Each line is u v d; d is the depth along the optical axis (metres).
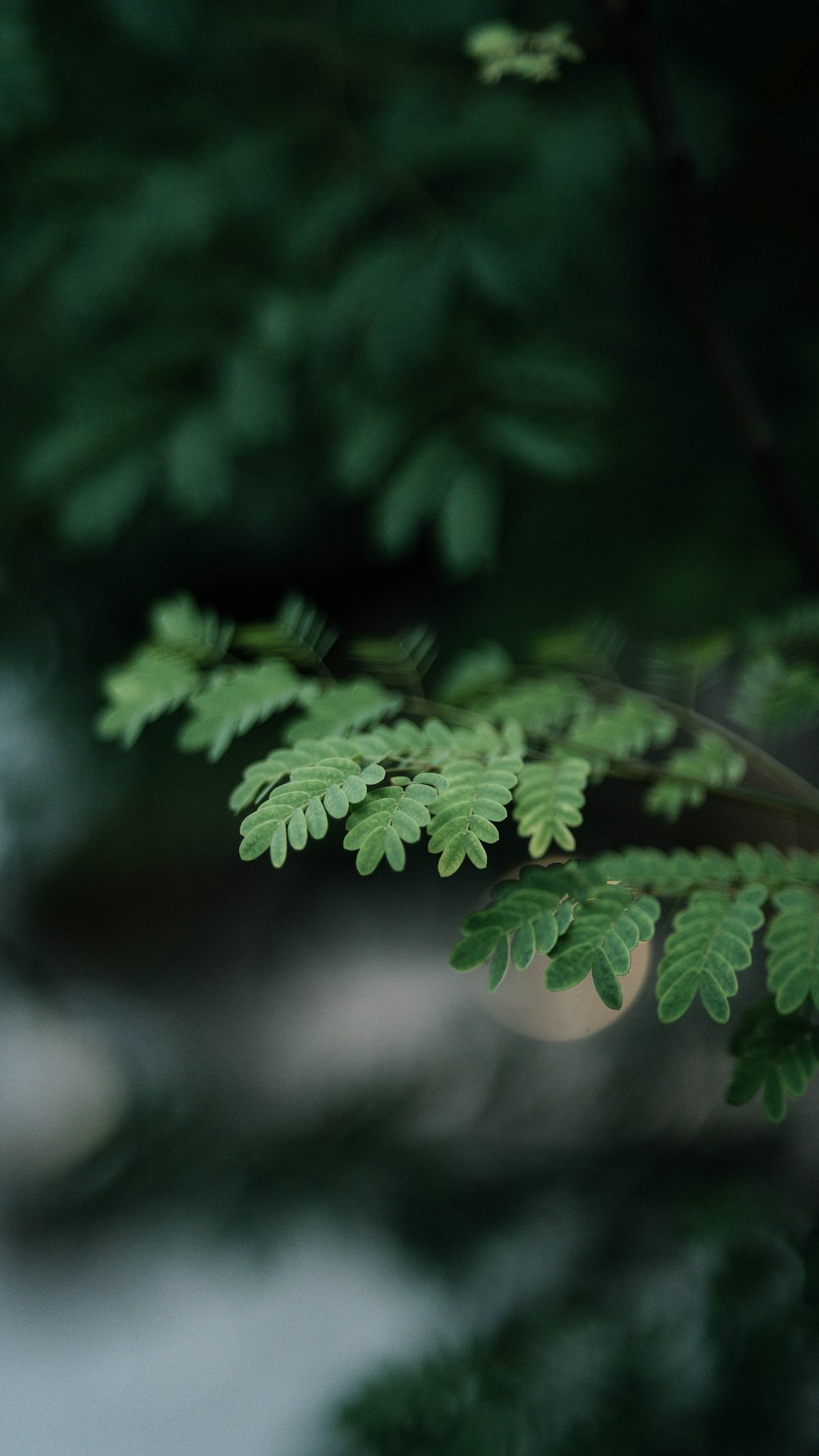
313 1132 2.44
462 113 2.17
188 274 2.17
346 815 1.20
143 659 1.32
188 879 7.13
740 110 2.24
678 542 2.49
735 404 1.43
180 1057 4.11
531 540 2.84
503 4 2.19
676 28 2.40
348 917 6.84
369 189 2.14
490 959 1.21
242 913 7.26
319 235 2.12
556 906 1.21
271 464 3.31
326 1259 2.89
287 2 2.21
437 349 2.11
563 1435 1.57
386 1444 1.58
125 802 5.38
